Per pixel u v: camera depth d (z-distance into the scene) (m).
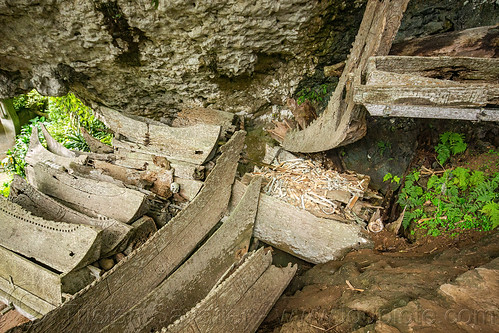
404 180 4.91
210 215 4.28
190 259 3.52
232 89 5.56
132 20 3.88
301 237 4.55
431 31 4.69
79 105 7.90
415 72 2.89
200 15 3.84
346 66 3.64
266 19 4.07
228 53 4.62
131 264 3.19
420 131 5.09
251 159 6.16
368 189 5.00
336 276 3.70
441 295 2.53
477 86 2.39
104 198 4.34
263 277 3.31
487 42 3.01
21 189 4.32
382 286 3.02
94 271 3.48
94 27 3.90
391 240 4.20
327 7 4.20
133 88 5.43
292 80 5.58
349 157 5.48
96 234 3.33
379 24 3.00
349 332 2.60
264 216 4.69
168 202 4.77
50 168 4.75
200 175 4.69
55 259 3.44
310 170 5.16
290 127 5.71
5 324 3.35
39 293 3.37
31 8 3.53
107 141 7.76
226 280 2.87
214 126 4.54
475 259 3.05
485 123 4.54
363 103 2.74
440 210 4.01
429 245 3.86
